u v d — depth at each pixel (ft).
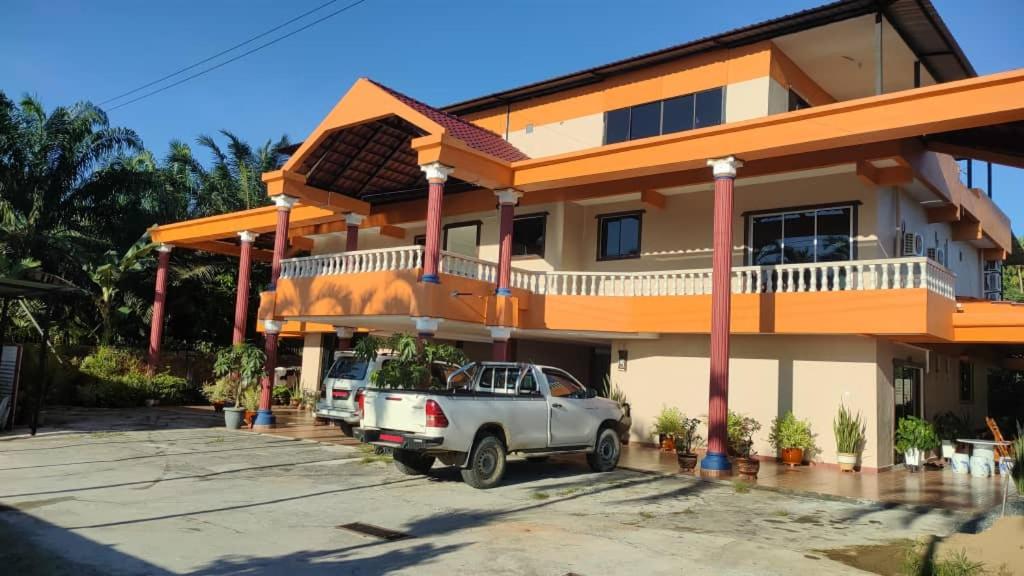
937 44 52.49
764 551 24.57
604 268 62.95
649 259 60.64
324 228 79.51
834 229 52.34
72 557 21.36
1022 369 75.46
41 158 88.74
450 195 66.23
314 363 84.99
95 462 39.58
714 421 41.93
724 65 55.77
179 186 110.63
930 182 53.67
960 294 69.87
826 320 45.34
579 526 27.68
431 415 33.47
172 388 81.61
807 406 49.32
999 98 34.83
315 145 58.70
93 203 92.99
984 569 22.41
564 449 39.73
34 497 30.09
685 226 59.16
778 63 54.65
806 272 52.70
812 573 22.11
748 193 56.44
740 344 52.65
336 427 61.26
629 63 59.21
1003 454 43.06
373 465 41.37
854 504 34.86
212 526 25.89
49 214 89.92
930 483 41.42
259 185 117.29
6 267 71.82
